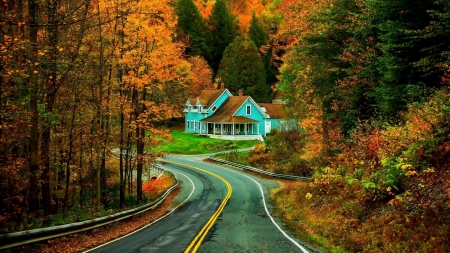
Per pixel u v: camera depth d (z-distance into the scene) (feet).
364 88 73.26
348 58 73.92
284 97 141.38
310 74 90.27
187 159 173.78
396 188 43.06
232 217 66.69
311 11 83.66
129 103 71.87
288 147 137.39
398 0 58.85
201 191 106.63
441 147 41.98
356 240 38.93
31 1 39.47
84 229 44.21
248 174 136.56
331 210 55.06
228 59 280.10
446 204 34.91
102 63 59.67
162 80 74.18
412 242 32.63
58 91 55.01
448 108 44.04
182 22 274.36
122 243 42.37
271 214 70.85
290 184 110.42
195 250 37.37
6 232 31.73
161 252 36.45
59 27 42.16
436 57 54.39
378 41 71.20
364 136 62.39
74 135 63.00
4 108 38.04
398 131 50.14
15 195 47.88
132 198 78.89
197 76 258.98
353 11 79.82
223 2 318.04
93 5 57.57
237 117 225.35
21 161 42.27
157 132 74.59
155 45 70.38
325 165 80.64
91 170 74.18
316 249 38.09
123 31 66.59
